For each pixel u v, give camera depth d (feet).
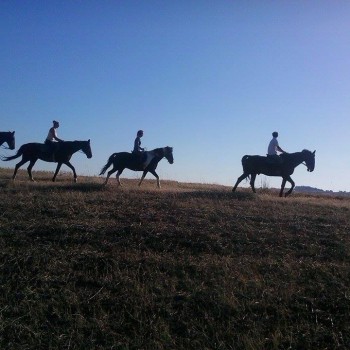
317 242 53.88
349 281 44.52
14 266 45.27
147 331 37.37
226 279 43.83
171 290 42.11
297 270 46.26
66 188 77.66
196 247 50.70
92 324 37.86
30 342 36.04
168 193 76.02
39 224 54.39
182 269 45.57
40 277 43.60
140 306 39.83
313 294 42.27
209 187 106.22
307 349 35.83
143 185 96.12
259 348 35.29
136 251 48.80
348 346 36.19
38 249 48.44
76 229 53.36
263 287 42.68
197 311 39.63
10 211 59.16
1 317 38.27
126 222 56.75
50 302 40.24
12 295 41.14
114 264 46.06
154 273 44.57
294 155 87.35
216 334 36.76
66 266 45.60
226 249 50.55
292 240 54.03
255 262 47.50
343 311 40.04
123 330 37.68
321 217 63.82
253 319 38.78
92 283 43.24
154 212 61.11
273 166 86.63
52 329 37.47
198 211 62.54
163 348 35.55
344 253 51.03
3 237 51.03
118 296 41.27
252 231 55.62
